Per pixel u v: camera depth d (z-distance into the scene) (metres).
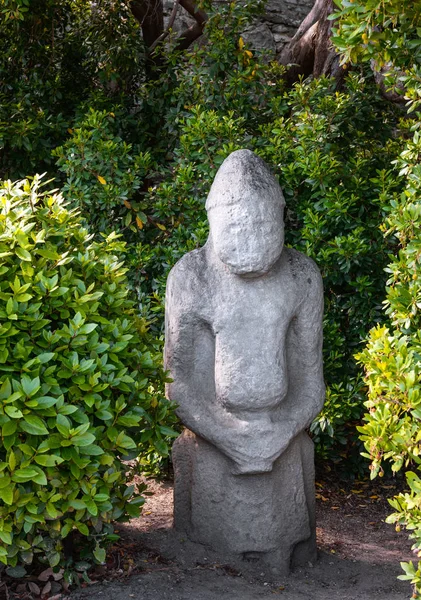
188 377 3.82
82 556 3.41
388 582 3.82
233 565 3.73
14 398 2.95
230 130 5.62
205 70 6.34
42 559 3.28
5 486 2.95
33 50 7.05
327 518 4.91
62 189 5.83
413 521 2.89
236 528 3.76
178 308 3.78
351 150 5.98
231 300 3.68
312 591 3.62
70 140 5.93
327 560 4.08
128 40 7.03
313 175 5.27
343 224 5.35
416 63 3.83
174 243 5.56
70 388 3.20
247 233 3.54
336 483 5.52
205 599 3.35
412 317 3.54
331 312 5.39
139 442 3.63
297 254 3.88
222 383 3.67
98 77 7.27
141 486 3.62
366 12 3.49
